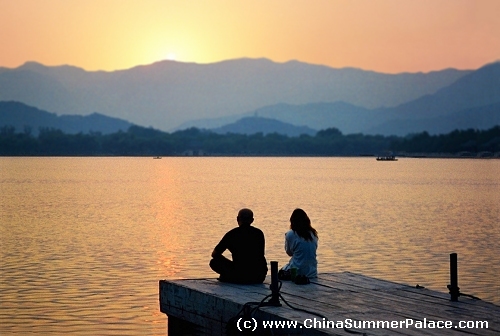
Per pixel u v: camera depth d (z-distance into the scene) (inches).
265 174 5615.2
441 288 876.6
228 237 602.9
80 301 807.7
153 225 1680.6
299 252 626.8
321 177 5019.7
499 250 1229.7
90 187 3572.8
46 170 6338.6
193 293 577.3
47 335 680.4
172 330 611.8
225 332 538.6
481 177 5064.0
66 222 1749.5
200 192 3171.8
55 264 1061.1
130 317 740.7
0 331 693.3
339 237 1424.7
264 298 524.7
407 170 6830.7
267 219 1828.2
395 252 1198.9
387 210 2185.0
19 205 2351.1
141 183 4033.0
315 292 576.1
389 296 564.4
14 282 916.6
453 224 1724.9
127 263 1072.2
